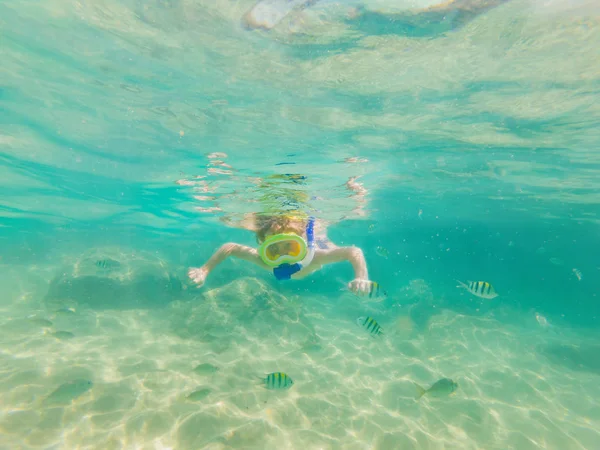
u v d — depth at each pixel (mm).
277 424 6383
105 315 12000
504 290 29922
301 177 13031
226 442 5676
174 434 5730
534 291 32188
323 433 6348
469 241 54906
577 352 13055
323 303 18438
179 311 11852
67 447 5238
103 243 29312
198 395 6012
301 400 7363
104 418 5934
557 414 8297
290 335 11156
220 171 12609
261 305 11773
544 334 16359
